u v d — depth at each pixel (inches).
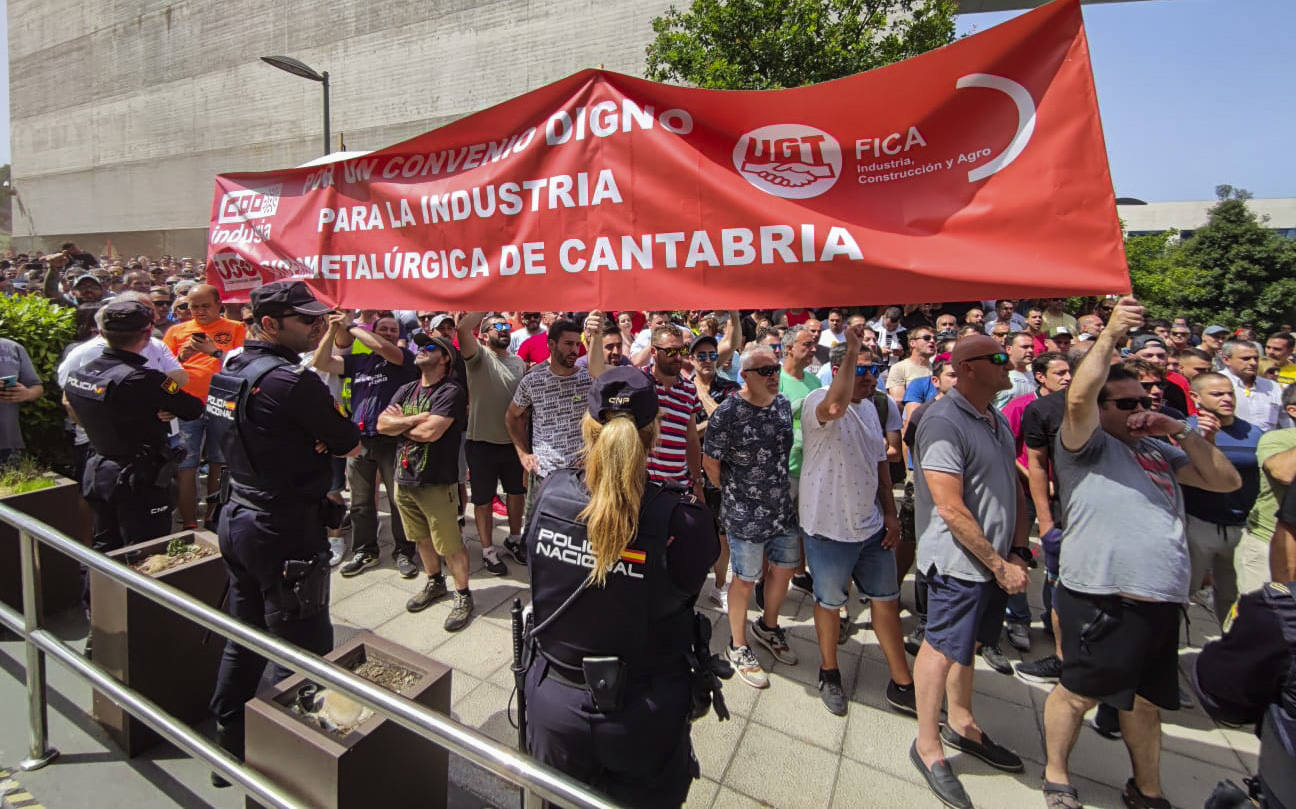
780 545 132.3
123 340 125.2
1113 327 80.9
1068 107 77.3
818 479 117.5
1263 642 61.3
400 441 149.4
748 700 123.0
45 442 179.5
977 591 100.3
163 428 131.3
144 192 1109.1
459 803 95.3
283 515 97.0
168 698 103.8
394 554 183.3
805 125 90.3
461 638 140.9
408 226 117.6
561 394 149.9
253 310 101.0
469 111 813.9
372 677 87.3
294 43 928.9
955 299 82.5
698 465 154.8
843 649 142.9
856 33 456.1
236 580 100.6
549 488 68.7
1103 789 104.0
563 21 746.8
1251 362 183.0
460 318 164.7
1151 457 98.0
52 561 141.6
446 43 820.0
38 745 95.9
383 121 871.1
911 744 111.5
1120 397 95.6
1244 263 951.6
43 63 1237.1
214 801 91.4
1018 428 159.0
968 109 82.2
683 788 68.4
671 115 97.7
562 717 64.2
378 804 77.9
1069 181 77.5
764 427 125.8
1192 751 114.7
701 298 96.3
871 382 124.3
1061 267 78.1
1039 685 131.5
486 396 170.7
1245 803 69.7
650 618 63.4
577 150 103.7
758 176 92.9
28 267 525.3
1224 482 94.5
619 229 101.3
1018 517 123.5
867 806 97.7
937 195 83.9
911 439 153.6
